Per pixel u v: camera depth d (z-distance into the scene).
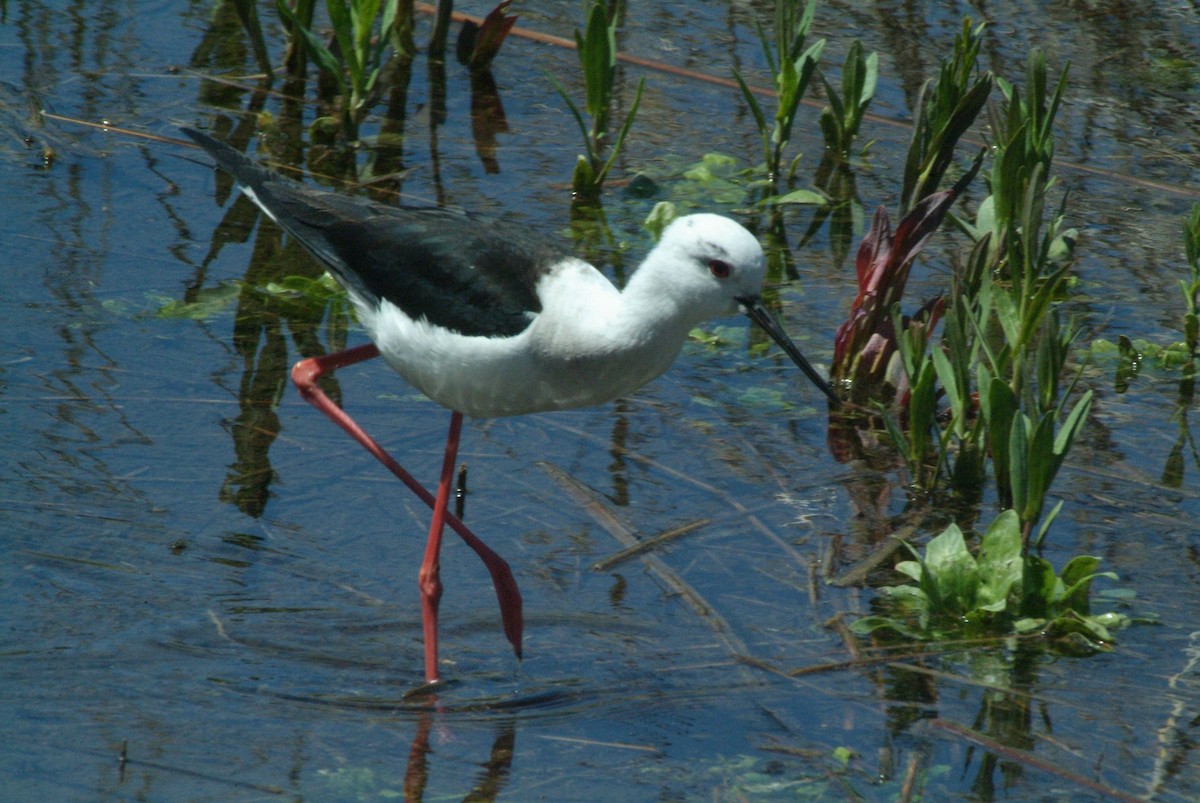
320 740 6.46
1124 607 7.84
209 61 14.18
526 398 7.61
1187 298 10.72
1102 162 13.40
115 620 7.16
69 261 10.62
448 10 14.59
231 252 11.09
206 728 6.45
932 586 7.73
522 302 7.50
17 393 9.02
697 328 10.89
